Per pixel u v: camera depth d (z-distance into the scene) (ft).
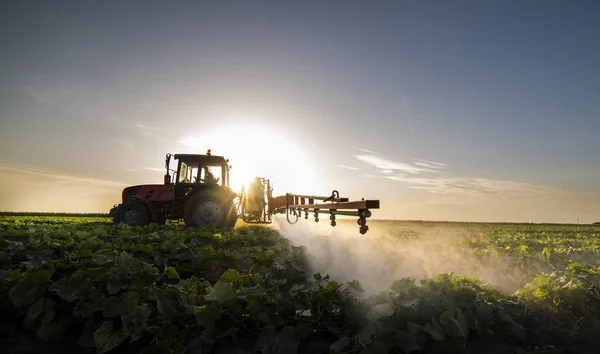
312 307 10.16
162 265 16.24
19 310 9.86
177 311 9.78
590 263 20.25
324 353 9.13
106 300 9.35
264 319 9.48
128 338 9.25
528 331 10.46
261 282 11.81
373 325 8.86
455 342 9.19
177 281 15.48
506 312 10.59
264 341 8.89
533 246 32.04
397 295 9.89
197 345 8.59
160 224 40.91
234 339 9.14
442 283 11.35
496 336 9.98
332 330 9.43
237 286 11.81
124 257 12.07
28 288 9.99
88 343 9.02
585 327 10.58
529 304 11.19
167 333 8.86
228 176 42.47
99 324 9.36
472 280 12.46
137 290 10.24
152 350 8.09
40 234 23.07
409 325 8.96
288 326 9.33
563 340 10.34
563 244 34.60
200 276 16.72
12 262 14.84
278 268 16.78
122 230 26.99
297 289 11.10
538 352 9.70
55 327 9.36
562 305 11.16
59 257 15.60
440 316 9.25
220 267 17.04
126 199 40.47
